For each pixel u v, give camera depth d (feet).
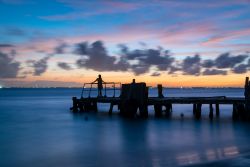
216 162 60.85
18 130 108.17
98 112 163.53
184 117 133.08
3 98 437.58
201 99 123.34
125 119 128.77
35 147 78.07
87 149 75.05
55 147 77.97
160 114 138.00
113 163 62.59
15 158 67.10
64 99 389.60
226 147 74.49
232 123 111.75
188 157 65.51
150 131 98.68
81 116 147.02
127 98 131.54
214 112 164.14
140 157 66.64
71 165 61.77
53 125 120.16
